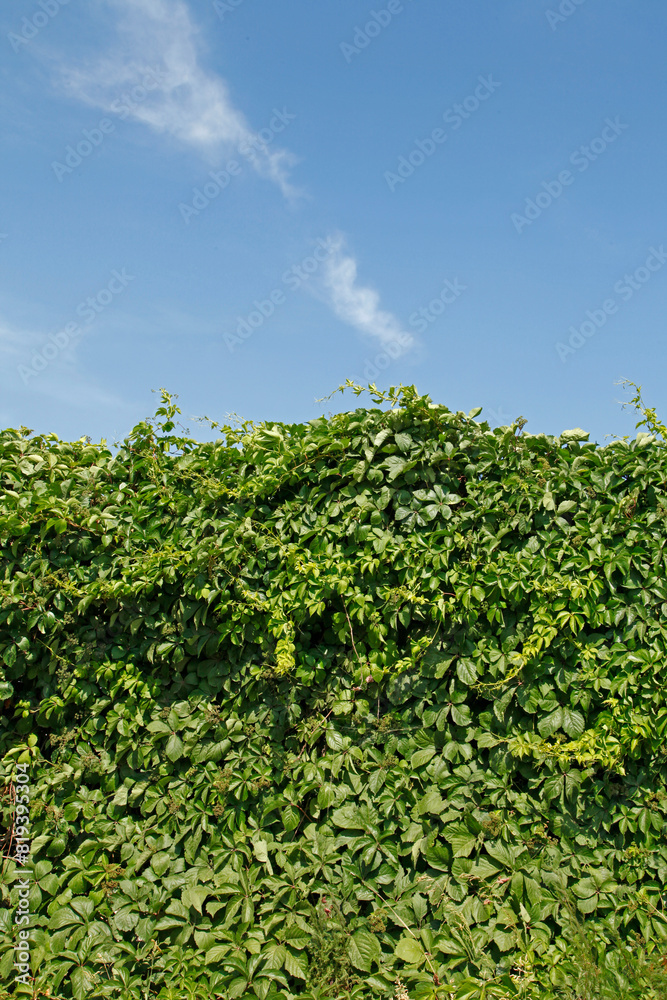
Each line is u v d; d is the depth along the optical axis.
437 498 3.67
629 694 3.46
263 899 3.44
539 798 3.48
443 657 3.55
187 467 3.96
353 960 3.16
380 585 3.62
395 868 3.42
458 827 3.41
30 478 4.03
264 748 3.62
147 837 3.61
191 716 3.71
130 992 3.25
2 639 3.79
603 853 3.42
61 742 3.74
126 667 3.78
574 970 3.06
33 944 3.46
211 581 3.70
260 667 3.66
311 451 3.77
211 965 3.30
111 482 4.14
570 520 3.70
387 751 3.55
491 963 3.19
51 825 3.65
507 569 3.51
